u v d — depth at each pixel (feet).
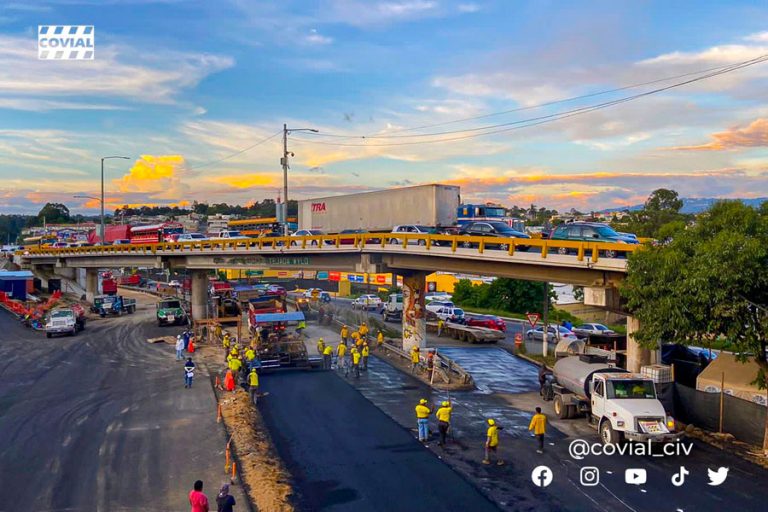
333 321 188.55
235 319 162.91
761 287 65.21
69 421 82.89
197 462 66.08
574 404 84.12
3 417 85.25
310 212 184.44
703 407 78.07
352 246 138.51
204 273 204.74
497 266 110.42
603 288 91.50
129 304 232.12
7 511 54.08
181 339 133.18
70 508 54.54
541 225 496.64
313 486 60.90
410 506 56.03
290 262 161.27
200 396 96.78
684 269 69.82
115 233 302.66
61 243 366.43
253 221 336.49
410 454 70.28
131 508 54.44
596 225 101.19
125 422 81.97
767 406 71.00
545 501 56.95
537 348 151.84
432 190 142.72
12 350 145.69
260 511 53.62
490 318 177.58
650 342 76.38
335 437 76.64
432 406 92.22
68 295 289.94
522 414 87.81
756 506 55.26
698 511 54.44
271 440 75.46
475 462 67.51
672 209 317.63
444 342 160.86
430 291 317.42
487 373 118.52
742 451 69.92
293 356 119.75
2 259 403.34
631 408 70.08
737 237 64.85
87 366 124.98
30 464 65.87
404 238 124.16
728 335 68.13
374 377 112.88
